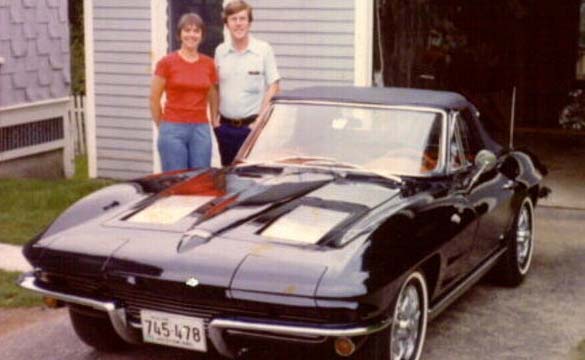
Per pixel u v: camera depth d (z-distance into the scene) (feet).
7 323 20.13
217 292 14.67
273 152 20.15
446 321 20.20
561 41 52.85
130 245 15.69
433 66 47.75
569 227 29.17
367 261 14.71
